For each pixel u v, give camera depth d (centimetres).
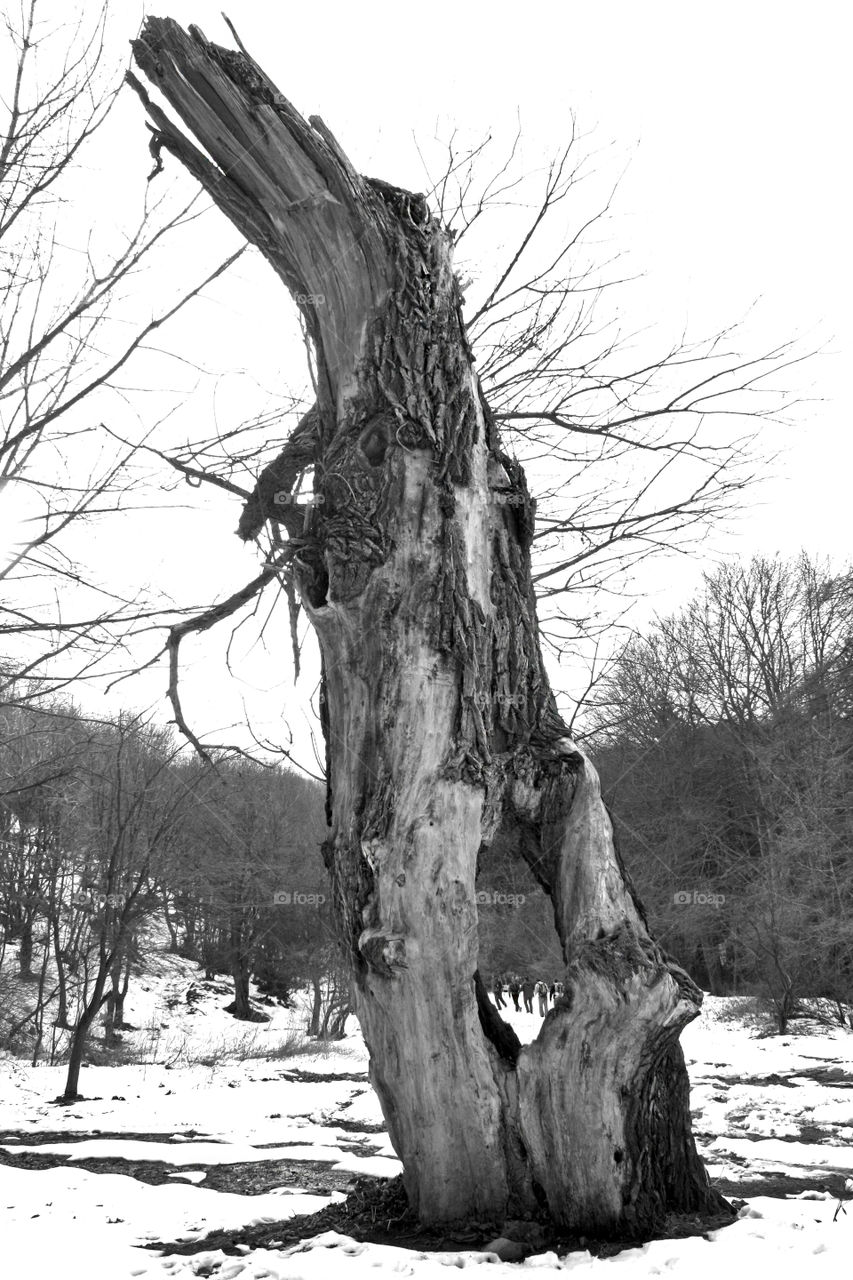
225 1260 531
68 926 2514
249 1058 2264
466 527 597
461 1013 542
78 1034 1438
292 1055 2300
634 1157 522
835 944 2461
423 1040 539
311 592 607
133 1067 1986
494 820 586
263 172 577
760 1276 432
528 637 621
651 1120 532
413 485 595
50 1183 784
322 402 625
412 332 603
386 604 582
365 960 555
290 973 3256
